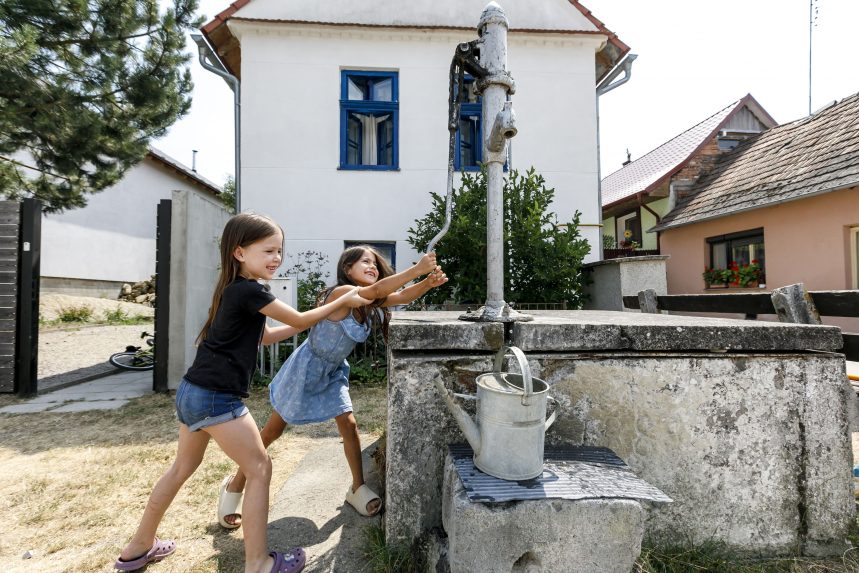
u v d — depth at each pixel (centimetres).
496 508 136
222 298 171
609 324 185
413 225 745
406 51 748
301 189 727
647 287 581
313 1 746
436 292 626
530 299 616
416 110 750
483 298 607
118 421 397
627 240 1248
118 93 748
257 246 175
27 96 632
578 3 786
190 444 180
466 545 136
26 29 581
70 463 304
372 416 406
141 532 185
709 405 186
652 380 186
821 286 739
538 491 140
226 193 2075
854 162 673
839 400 187
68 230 1376
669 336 183
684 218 1016
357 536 205
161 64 756
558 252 605
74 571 190
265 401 460
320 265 726
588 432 185
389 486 181
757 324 191
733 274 907
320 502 239
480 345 181
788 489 186
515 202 618
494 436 148
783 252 805
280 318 168
